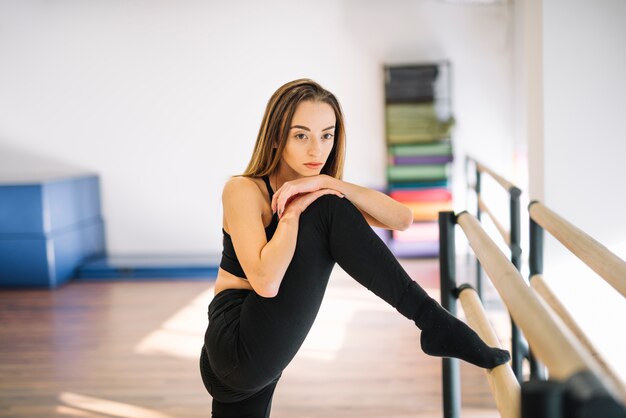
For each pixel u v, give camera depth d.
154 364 3.88
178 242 7.09
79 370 3.82
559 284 3.62
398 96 6.69
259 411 1.87
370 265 1.61
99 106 6.99
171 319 4.87
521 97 6.59
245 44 6.91
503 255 1.31
